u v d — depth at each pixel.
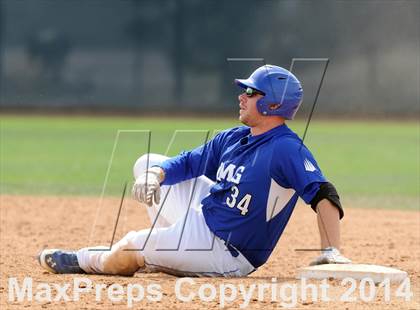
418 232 31.67
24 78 111.88
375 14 106.56
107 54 111.56
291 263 24.95
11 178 51.75
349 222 34.47
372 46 106.81
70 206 38.41
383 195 45.12
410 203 41.53
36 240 29.17
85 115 109.81
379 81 106.88
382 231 31.97
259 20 108.62
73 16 111.31
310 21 107.56
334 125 99.00
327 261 19.50
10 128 92.50
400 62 106.62
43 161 62.50
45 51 111.69
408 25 105.94
